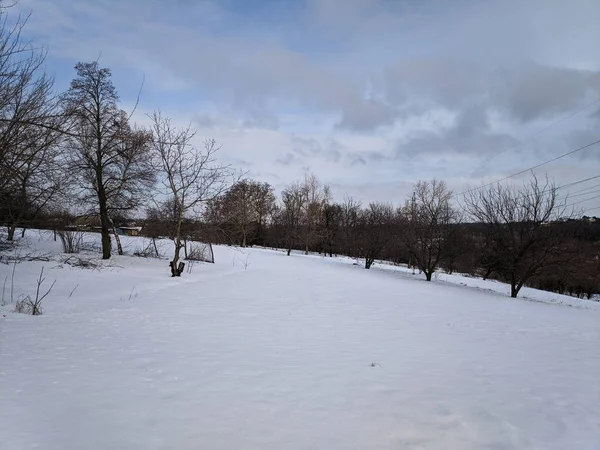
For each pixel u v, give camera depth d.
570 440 3.61
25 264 15.66
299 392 4.54
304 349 6.42
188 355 5.85
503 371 5.69
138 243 30.55
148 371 5.08
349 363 5.73
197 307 10.01
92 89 19.36
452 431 3.69
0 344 6.12
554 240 19.00
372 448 3.31
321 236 56.12
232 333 7.35
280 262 30.88
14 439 3.25
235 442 3.33
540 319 11.38
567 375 5.62
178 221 17.09
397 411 4.10
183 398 4.25
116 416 3.76
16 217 10.09
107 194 20.47
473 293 18.50
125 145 20.56
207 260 25.73
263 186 66.62
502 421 3.95
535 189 19.83
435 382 5.07
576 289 39.88
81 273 15.16
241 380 4.86
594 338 8.69
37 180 9.36
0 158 7.30
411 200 34.09
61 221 18.02
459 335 8.13
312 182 59.16
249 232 58.28
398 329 8.40
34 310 8.66
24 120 7.50
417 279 24.95
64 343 6.29
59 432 3.41
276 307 10.49
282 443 3.34
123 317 8.52
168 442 3.30
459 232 25.11
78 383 4.58
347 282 18.75
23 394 4.20
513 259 19.86
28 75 7.66
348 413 4.01
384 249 35.34
